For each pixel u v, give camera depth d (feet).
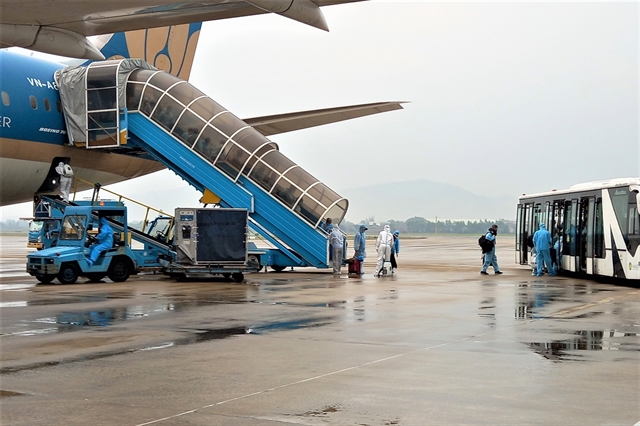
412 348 33.83
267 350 33.35
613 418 21.79
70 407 23.20
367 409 22.88
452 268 101.71
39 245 127.65
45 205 88.17
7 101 83.66
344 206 84.07
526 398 24.23
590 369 28.96
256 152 83.87
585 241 79.56
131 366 29.68
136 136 88.17
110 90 86.99
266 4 31.30
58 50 45.06
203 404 23.56
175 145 85.81
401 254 157.58
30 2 38.17
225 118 85.46
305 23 33.53
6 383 26.63
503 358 31.32
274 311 47.96
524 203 101.65
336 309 49.21
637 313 47.52
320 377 27.53
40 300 54.65
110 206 76.64
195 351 33.12
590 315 46.32
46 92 88.69
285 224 83.56
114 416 22.09
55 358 31.45
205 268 72.95
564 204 85.81
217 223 73.46
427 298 56.80
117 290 63.31
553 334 38.19
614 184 73.00
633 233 68.69
